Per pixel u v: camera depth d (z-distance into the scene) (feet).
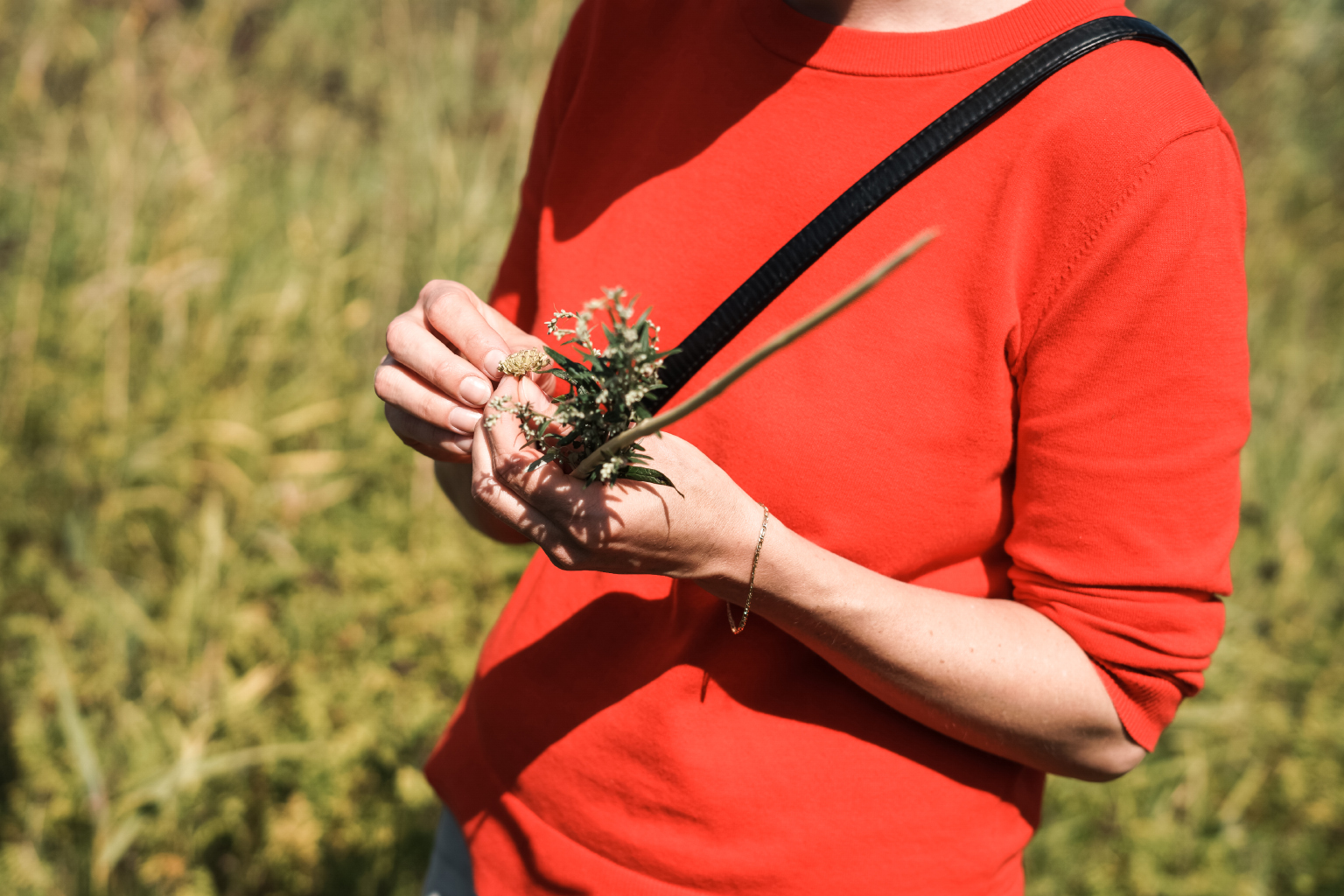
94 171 7.32
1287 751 5.80
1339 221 10.99
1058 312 2.53
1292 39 10.27
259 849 4.99
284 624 5.34
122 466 6.35
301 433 7.10
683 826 2.84
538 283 3.11
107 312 6.79
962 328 2.59
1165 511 2.53
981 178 2.56
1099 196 2.48
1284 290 10.25
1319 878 5.43
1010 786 2.86
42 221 7.02
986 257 2.56
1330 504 8.03
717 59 2.88
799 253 2.66
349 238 8.00
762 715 2.81
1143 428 2.51
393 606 5.32
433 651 5.23
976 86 2.62
